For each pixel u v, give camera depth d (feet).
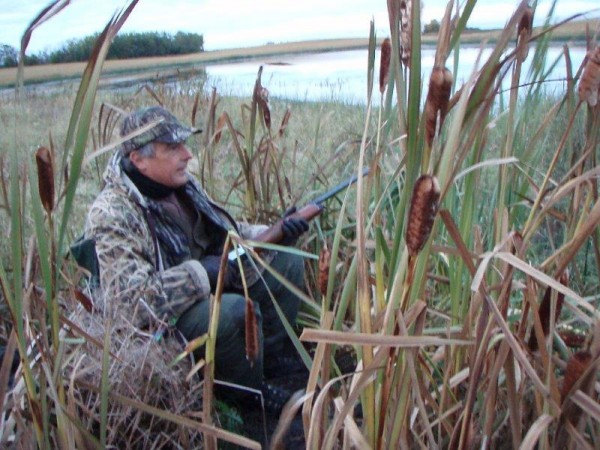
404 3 4.69
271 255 9.94
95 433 7.35
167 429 7.64
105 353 5.49
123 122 9.33
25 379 4.99
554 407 4.75
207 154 12.52
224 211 10.41
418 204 3.69
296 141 12.60
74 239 11.21
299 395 5.12
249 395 9.18
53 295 4.90
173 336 8.81
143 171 9.25
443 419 5.85
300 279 10.29
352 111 16.44
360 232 4.42
